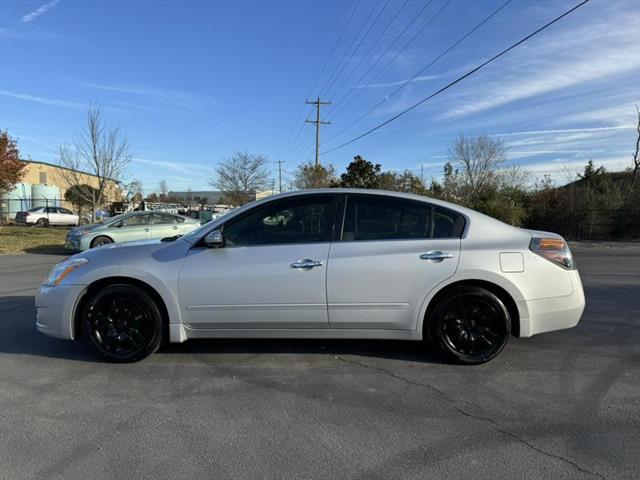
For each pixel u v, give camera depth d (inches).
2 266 526.6
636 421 142.4
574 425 140.1
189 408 152.1
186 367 187.3
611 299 314.0
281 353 202.8
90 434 135.6
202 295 185.2
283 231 189.2
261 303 184.2
